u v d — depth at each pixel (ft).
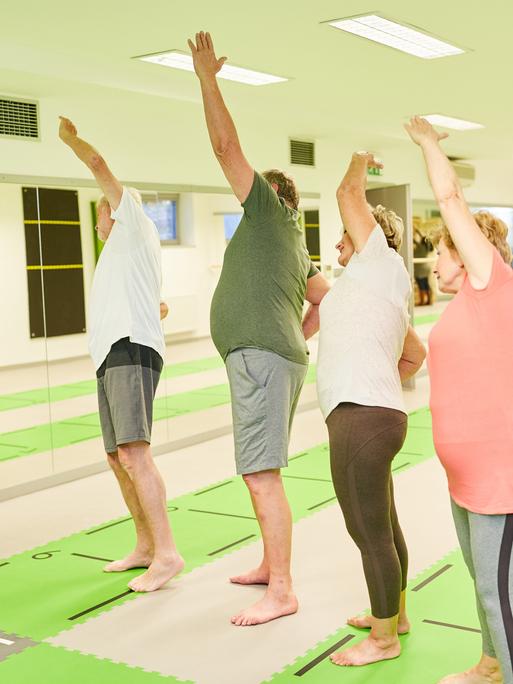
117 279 12.49
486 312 7.79
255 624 11.19
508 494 7.68
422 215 36.88
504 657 7.70
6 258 18.38
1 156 19.02
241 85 21.57
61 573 13.41
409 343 10.42
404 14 15.51
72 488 18.78
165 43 16.92
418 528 14.73
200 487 18.17
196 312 22.70
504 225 8.43
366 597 11.94
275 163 27.66
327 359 9.78
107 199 12.63
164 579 12.57
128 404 12.32
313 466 19.49
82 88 19.94
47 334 19.01
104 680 9.86
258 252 11.20
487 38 17.42
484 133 32.07
